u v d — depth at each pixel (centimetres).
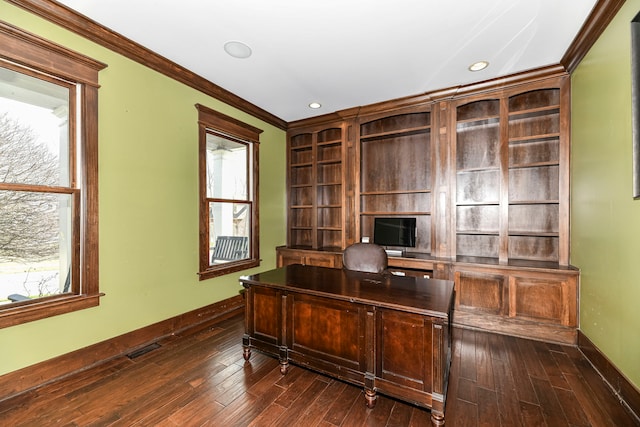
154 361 225
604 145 203
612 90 191
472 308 294
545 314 262
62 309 198
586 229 234
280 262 429
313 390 190
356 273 249
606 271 201
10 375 178
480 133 336
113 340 230
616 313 187
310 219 454
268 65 275
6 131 186
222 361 226
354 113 387
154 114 262
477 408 171
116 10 199
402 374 165
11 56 178
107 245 227
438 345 154
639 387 162
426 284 211
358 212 391
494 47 243
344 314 184
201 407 171
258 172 393
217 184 341
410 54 255
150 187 259
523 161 311
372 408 172
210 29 221
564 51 246
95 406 172
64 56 201
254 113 381
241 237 375
